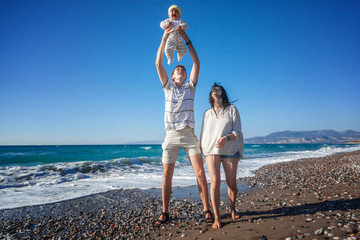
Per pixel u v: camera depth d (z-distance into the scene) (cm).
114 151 2531
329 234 192
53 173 814
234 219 288
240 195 474
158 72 288
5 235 297
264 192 490
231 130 268
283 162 1362
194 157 287
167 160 296
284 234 209
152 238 261
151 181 704
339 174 678
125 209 408
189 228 278
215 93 278
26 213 389
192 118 288
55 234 298
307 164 1169
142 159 1307
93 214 380
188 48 290
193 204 411
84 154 2052
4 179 705
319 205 323
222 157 272
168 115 288
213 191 259
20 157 1622
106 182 686
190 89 293
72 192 548
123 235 282
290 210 311
